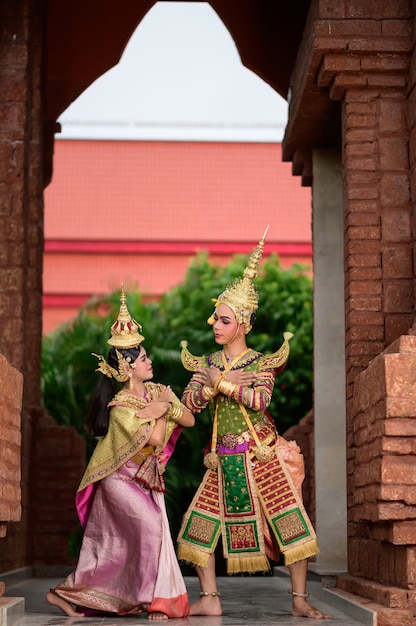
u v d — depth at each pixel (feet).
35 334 50.88
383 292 33.71
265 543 26.50
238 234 135.03
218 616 26.03
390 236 34.04
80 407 71.56
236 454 26.35
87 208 137.90
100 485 25.67
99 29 58.34
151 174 142.72
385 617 23.59
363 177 34.47
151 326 73.56
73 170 143.02
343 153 35.88
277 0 56.08
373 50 34.35
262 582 42.86
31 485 50.65
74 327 73.05
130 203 139.03
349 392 33.45
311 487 51.70
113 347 26.27
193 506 26.84
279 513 25.99
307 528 25.88
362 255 33.96
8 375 26.45
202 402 26.50
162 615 24.38
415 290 33.14
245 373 26.11
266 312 76.79
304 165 47.80
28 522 49.24
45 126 57.88
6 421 26.20
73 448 51.67
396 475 24.30
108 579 25.03
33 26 45.98
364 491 27.71
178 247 134.41
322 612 27.25
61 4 57.98
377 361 25.70
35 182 49.21
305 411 74.90
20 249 41.65
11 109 42.52
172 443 26.66
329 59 34.50
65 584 25.14
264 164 144.97
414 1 34.01
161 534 24.88
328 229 46.88
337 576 33.63
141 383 26.50
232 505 26.23
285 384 74.38
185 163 144.56
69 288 131.64
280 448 26.76
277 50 56.24
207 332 75.05
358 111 34.86
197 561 26.37
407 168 34.47
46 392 70.23
